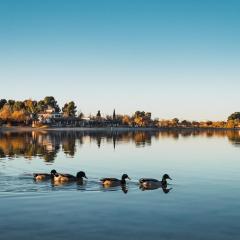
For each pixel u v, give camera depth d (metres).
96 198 33.16
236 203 31.77
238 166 54.91
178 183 40.97
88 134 177.12
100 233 23.98
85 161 60.12
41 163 56.59
